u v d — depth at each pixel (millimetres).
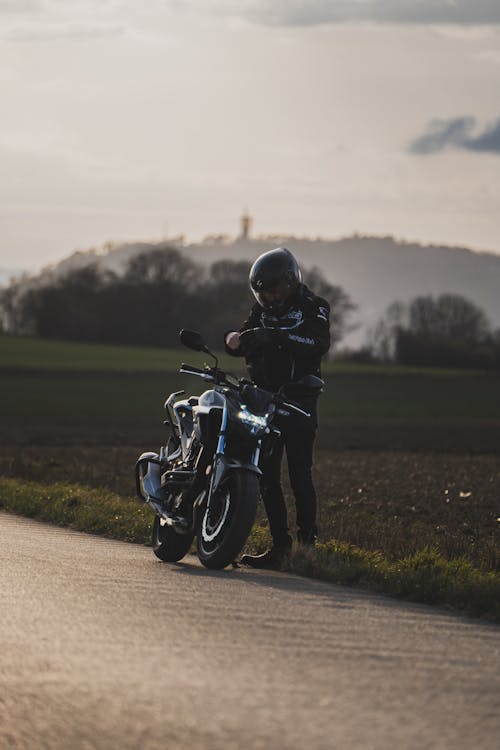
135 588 10039
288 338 12758
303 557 12281
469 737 5707
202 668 6941
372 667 7156
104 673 6773
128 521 16625
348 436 69375
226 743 5430
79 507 18766
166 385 118188
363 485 30781
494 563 14055
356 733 5672
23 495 21062
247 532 11875
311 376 12750
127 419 79938
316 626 8500
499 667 7367
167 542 12875
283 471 34750
